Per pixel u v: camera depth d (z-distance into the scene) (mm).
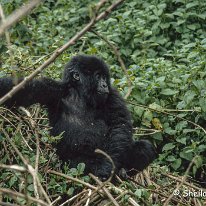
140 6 22406
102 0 6957
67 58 16719
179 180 12914
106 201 11250
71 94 13617
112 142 13023
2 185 11406
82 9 22547
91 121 13430
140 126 15688
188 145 15477
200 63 16625
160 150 15789
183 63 18703
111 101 13648
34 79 12719
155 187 13234
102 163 12695
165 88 16203
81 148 13125
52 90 13156
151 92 16109
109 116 13547
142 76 16312
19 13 5840
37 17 23281
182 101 15523
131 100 15914
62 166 13156
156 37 20875
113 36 20203
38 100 12859
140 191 11039
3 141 12039
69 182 11742
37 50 19672
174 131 15195
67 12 22656
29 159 11859
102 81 13492
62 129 13211
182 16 20859
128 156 13266
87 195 10930
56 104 13328
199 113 15555
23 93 12461
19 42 18516
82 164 11664
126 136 13125
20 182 11500
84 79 13531
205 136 15180
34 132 12711
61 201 11852
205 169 15172
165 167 14062
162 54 20484
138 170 13430
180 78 16641
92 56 13812
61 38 18406
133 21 20828
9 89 12219
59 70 16078
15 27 18062
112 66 18031
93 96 13484
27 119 12625
